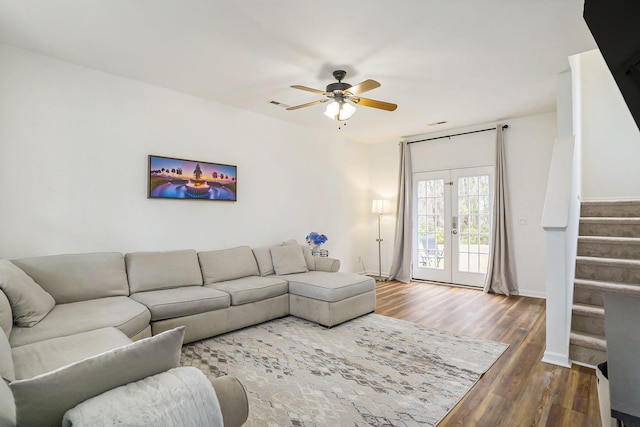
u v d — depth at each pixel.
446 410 2.10
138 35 2.69
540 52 2.98
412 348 3.05
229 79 3.56
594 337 2.72
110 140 3.41
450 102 4.33
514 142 5.13
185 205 3.99
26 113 2.93
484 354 2.92
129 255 3.39
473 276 5.61
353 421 1.98
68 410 0.92
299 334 3.40
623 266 3.07
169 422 0.94
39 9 2.33
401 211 6.21
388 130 5.74
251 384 2.39
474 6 2.31
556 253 2.75
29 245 2.95
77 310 2.54
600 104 4.84
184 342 3.04
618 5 1.43
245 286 3.63
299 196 5.36
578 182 3.83
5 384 1.06
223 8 2.33
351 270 6.36
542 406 2.15
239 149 4.54
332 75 3.45
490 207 5.40
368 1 2.25
